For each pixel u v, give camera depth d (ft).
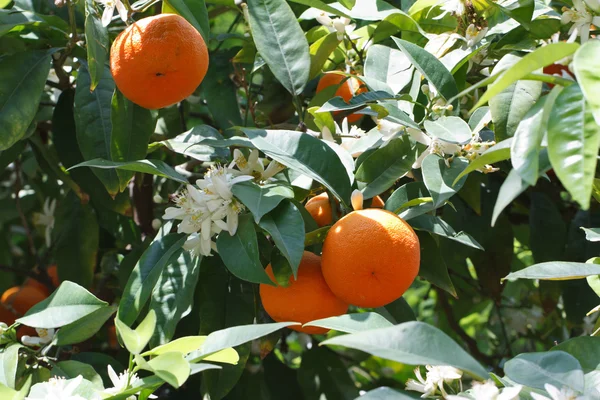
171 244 3.38
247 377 4.28
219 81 4.15
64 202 4.50
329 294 3.11
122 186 3.57
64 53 3.79
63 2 3.59
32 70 3.62
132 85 3.22
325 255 3.03
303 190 3.40
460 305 5.22
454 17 3.66
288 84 3.59
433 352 2.66
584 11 3.28
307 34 3.93
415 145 3.38
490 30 3.60
